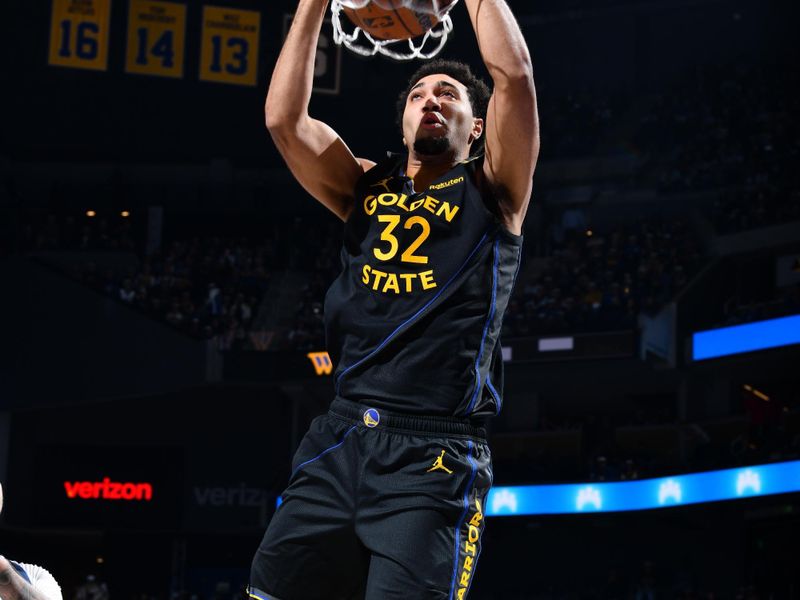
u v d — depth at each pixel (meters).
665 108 28.08
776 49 28.89
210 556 26.38
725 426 22.98
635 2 30.23
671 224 25.30
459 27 28.61
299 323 25.30
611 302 22.73
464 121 3.01
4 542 26.12
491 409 2.86
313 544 2.73
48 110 30.19
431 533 2.63
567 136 28.77
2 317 25.73
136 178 30.17
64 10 21.31
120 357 25.14
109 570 26.27
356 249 2.91
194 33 29.86
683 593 20.73
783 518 21.25
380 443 2.72
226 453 26.78
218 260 27.97
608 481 21.02
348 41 3.11
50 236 28.00
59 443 26.56
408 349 2.76
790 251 22.83
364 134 29.38
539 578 24.41
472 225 2.83
